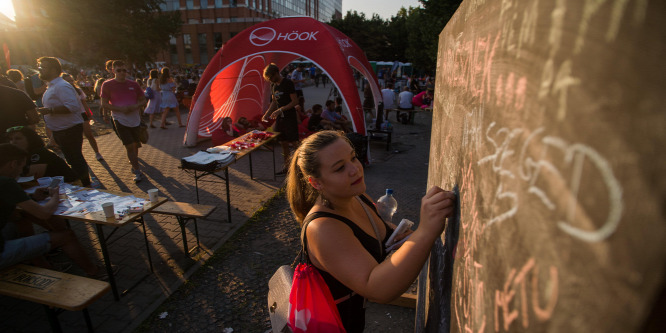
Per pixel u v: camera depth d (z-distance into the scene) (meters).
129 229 4.46
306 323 1.38
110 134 10.07
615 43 0.29
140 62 30.39
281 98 6.27
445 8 15.00
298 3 100.06
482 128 0.76
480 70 0.83
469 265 0.81
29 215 3.40
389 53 47.81
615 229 0.29
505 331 0.53
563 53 0.37
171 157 7.75
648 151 0.26
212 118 9.60
